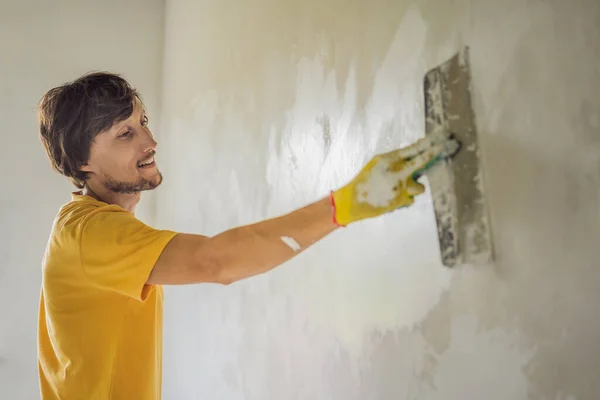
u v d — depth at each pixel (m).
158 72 3.26
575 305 0.72
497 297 0.84
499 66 0.84
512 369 0.81
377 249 1.15
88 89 1.30
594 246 0.70
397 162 0.91
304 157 1.49
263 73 1.81
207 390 2.24
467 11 0.91
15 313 2.84
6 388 2.80
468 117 0.88
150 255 1.07
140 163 1.39
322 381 1.36
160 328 1.53
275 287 1.65
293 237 0.97
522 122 0.80
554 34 0.76
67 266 1.23
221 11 2.26
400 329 1.07
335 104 1.33
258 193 1.82
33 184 2.92
